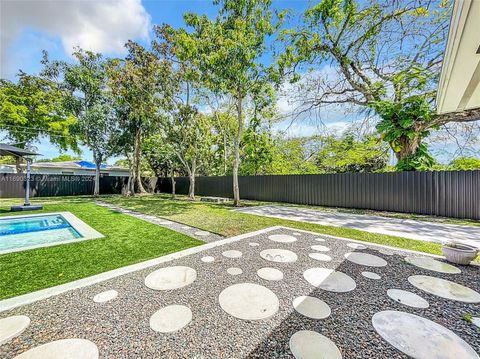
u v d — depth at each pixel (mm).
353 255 3463
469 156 8742
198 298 2223
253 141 14250
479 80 2852
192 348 1581
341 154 13094
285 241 4199
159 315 1946
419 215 7258
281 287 2463
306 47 9062
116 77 10562
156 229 5078
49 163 18062
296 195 10570
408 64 8289
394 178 7871
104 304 2094
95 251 3545
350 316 1961
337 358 1495
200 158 14305
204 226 5438
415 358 1495
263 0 7738
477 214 6312
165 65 10344
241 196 12930
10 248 3814
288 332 1752
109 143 13414
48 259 3176
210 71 7938
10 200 11094
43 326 1774
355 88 9758
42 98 13883
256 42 7848
